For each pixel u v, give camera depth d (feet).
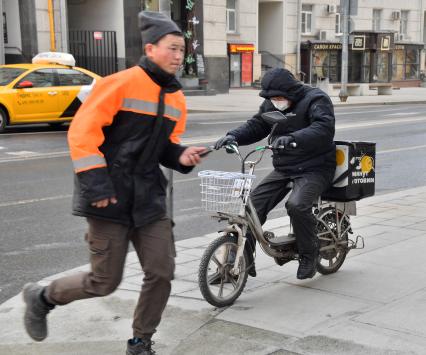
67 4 89.04
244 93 101.76
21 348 12.51
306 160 15.10
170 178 17.37
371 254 18.52
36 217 23.90
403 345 12.10
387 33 113.50
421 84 148.25
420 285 15.75
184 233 22.12
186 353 12.14
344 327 13.05
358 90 106.01
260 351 12.10
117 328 13.47
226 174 13.85
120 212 10.52
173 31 10.42
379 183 32.09
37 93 49.19
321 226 16.29
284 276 16.76
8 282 16.85
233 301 14.69
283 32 122.31
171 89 10.69
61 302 11.29
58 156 38.22
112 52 84.23
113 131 10.50
